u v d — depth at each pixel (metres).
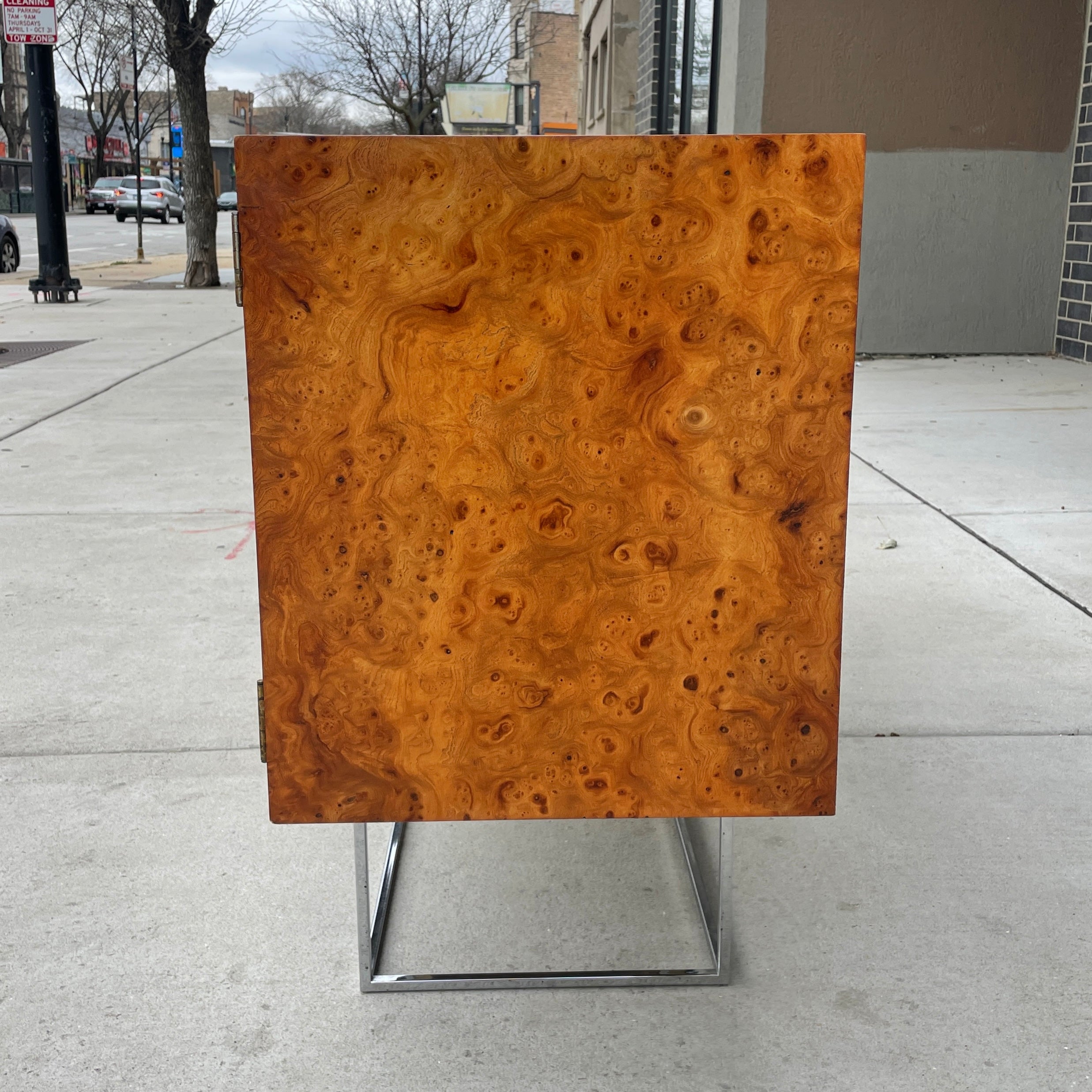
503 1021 2.07
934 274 10.12
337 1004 2.12
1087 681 3.48
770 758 2.07
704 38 11.12
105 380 9.02
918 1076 1.92
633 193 1.86
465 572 1.99
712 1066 1.95
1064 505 5.30
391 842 2.62
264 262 1.87
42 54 14.84
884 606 4.11
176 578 4.46
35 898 2.43
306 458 1.94
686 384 1.93
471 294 1.89
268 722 2.04
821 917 2.37
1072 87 9.77
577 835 2.74
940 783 2.91
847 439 1.95
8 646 3.79
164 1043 2.01
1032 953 2.24
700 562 1.99
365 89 30.44
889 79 9.70
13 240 20.61
